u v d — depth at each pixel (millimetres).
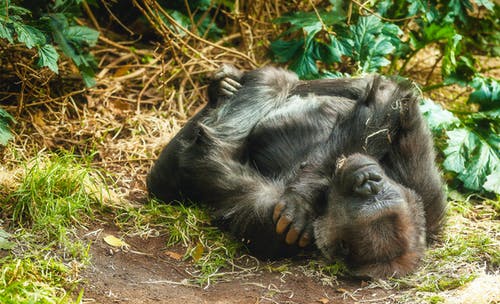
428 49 17047
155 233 9820
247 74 10938
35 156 10875
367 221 8070
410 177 9258
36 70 12766
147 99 13938
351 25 13648
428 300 8250
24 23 10828
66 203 9633
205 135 10016
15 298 7504
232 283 8805
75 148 12062
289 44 13859
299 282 8867
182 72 14578
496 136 12102
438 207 9500
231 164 9898
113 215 10102
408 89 9531
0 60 12820
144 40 15641
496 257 9375
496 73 16484
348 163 8203
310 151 9867
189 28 15008
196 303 8180
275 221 8867
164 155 10773
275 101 10711
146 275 8789
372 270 8508
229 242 9680
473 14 17625
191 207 10492
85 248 9023
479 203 11688
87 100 13281
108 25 15516
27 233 9031
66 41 12008
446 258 9367
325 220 8602
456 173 12008
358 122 9469
